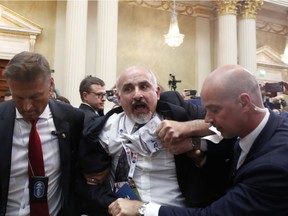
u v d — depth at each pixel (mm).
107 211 1634
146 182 1660
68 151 1634
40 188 1510
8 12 8469
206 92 1323
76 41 8320
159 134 1541
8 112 1558
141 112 1654
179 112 1680
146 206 1421
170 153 1667
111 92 4066
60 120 1643
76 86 8195
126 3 10102
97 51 8617
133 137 1646
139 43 10148
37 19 8859
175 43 8297
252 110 1311
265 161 1222
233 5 10359
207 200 1636
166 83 10430
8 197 1543
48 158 1593
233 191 1278
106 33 8570
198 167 1662
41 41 8836
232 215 1229
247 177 1261
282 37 12672
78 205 1747
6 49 8484
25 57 1379
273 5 11695
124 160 1692
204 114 1753
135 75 1661
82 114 1769
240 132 1339
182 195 1686
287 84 3775
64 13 9094
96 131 1729
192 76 10891
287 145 1243
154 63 10312
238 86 1291
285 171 1184
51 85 1521
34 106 1421
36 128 1572
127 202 1484
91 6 9523
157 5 10539
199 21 11203
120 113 1818
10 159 1499
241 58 10766
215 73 1334
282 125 1344
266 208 1196
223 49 10266
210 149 1617
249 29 10766
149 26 10352
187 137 1550
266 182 1196
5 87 8352
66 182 1607
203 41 11148
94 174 1702
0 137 1500
